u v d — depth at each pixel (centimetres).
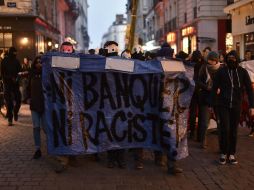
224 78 654
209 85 754
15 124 1038
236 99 652
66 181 579
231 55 650
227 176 604
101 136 627
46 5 2778
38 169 635
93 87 620
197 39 2439
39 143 698
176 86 613
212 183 572
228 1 2394
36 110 684
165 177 600
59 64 611
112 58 614
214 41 2452
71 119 617
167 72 607
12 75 1024
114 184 567
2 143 814
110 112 627
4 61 1027
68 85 616
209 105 713
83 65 612
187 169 639
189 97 620
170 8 3475
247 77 661
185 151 620
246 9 1970
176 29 3177
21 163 669
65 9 4228
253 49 1922
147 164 670
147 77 622
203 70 768
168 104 609
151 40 4603
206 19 2456
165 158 666
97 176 604
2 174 609
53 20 3189
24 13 2205
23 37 2212
